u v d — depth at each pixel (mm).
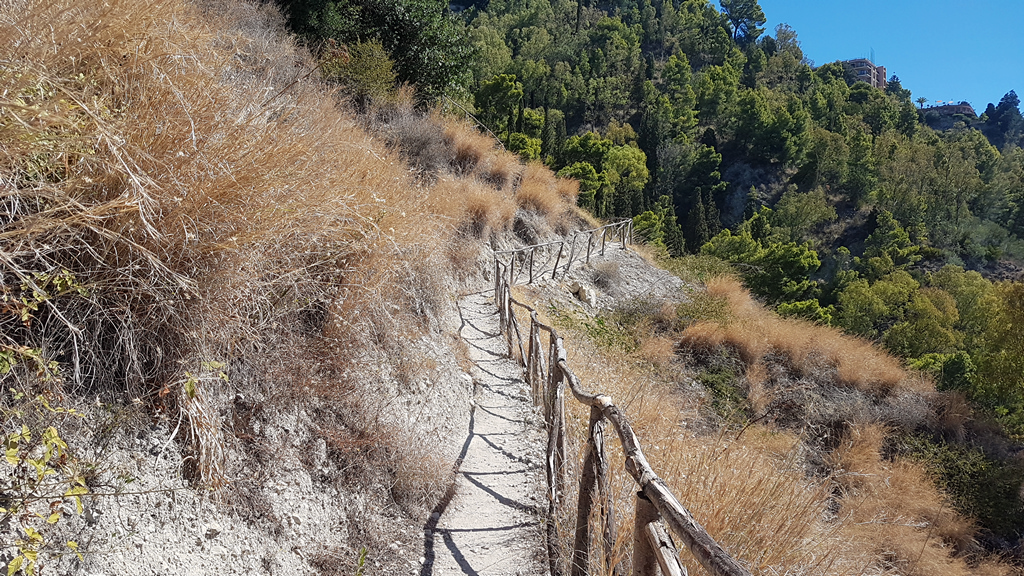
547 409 5344
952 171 86875
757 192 92188
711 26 142625
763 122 96188
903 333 34688
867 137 95500
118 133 2482
